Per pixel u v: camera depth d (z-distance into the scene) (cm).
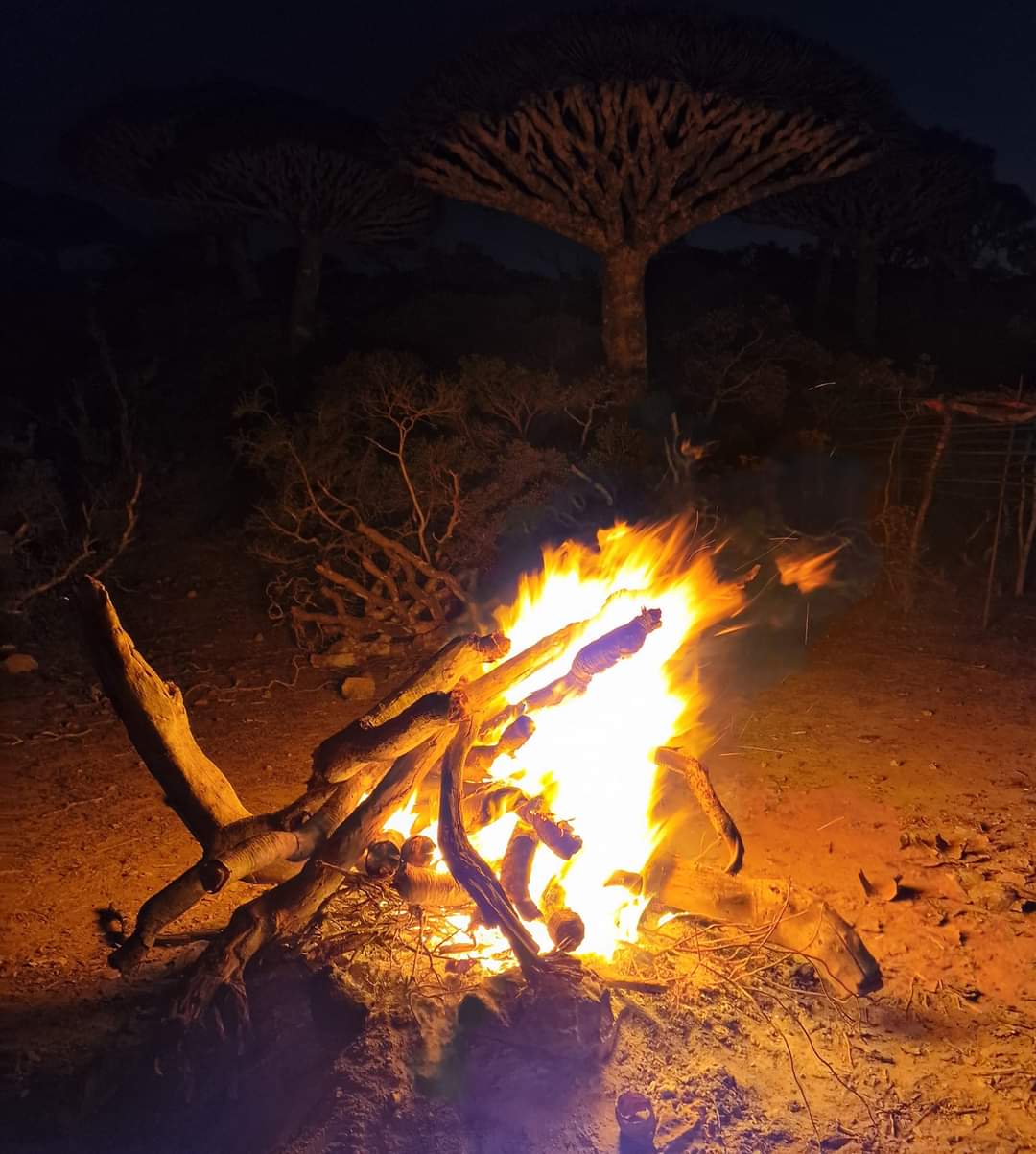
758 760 575
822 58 1049
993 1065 312
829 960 342
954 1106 292
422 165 1108
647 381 1159
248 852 323
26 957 390
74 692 746
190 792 342
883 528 978
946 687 693
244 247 1598
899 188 1382
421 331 1366
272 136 1260
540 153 1078
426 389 911
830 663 749
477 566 862
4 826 524
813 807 509
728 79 1012
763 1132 278
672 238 1129
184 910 330
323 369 1191
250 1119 288
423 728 323
